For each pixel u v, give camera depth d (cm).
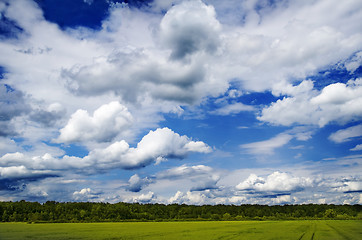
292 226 10438
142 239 5744
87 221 16638
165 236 6388
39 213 17062
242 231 7875
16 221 16338
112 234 7062
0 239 5966
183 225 12188
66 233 7488
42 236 6638
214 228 9525
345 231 7475
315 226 10244
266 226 10706
